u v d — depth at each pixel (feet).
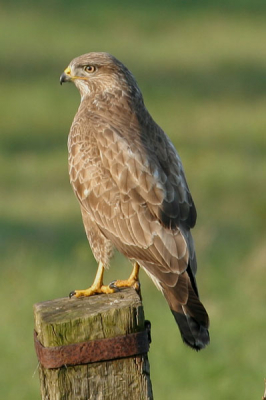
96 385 20.66
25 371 41.88
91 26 145.38
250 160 80.07
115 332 20.61
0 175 75.87
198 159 80.84
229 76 116.57
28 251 55.67
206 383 40.65
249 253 54.24
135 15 153.07
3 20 147.74
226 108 101.19
